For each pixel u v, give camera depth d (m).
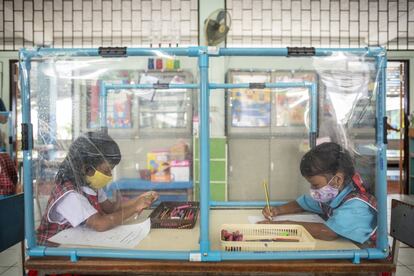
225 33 3.12
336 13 3.91
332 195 1.27
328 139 1.52
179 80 2.57
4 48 3.90
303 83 1.90
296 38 3.90
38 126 1.14
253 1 3.86
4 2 3.86
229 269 1.03
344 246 1.12
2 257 2.39
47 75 1.15
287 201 1.77
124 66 1.71
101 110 1.79
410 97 4.31
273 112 3.05
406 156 4.45
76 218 1.17
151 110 2.70
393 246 1.27
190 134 2.71
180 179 2.12
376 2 3.94
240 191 2.59
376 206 1.12
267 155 3.01
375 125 1.12
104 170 1.23
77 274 1.10
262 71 2.91
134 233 1.23
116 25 3.87
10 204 1.41
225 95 3.06
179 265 1.03
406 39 4.00
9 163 2.27
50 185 1.18
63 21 3.88
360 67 1.16
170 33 3.86
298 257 1.05
